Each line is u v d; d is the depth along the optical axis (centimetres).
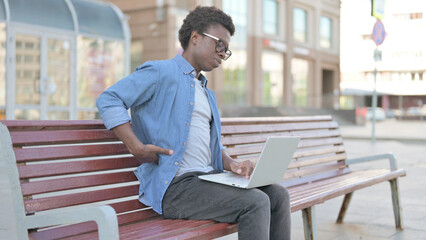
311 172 444
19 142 231
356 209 520
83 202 247
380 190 637
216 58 275
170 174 259
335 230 429
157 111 261
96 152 260
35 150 236
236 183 245
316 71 3325
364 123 3186
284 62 2980
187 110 264
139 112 264
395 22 6456
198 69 279
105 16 1235
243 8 2608
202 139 272
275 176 260
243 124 379
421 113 4597
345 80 6600
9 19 1048
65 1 1166
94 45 1202
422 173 825
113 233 190
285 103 2975
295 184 409
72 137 252
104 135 267
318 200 325
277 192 262
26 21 1077
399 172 444
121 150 271
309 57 3244
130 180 273
